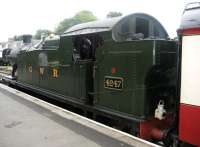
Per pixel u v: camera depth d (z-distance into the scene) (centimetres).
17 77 1405
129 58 664
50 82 1027
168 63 630
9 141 582
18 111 830
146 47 621
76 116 766
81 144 564
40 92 1101
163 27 816
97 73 771
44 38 1167
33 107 883
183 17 543
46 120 732
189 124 526
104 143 568
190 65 521
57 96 961
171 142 606
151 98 641
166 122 668
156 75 636
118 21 731
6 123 708
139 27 774
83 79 819
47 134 623
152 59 607
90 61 808
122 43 682
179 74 549
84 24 870
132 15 754
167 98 663
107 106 739
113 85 714
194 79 516
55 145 560
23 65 1311
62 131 643
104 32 738
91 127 669
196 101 513
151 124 650
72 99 882
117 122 734
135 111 655
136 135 656
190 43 520
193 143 520
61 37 927
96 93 777
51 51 1007
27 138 599
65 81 918
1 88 1287
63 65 924
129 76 666
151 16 791
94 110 788
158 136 634
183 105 536
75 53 862
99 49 758
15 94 1123
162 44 617
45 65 1062
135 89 652
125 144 562
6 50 2061
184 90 534
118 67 696
